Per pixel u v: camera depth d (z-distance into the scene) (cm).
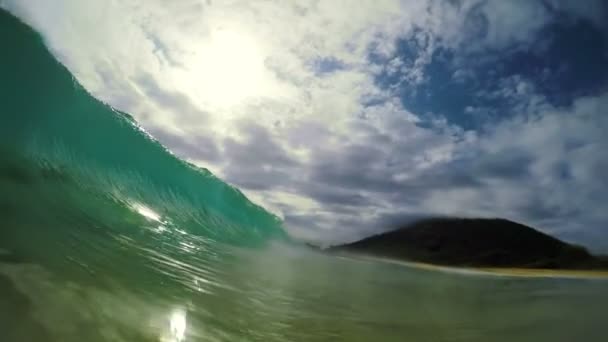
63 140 995
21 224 523
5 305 323
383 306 788
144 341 363
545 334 673
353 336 565
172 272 613
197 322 455
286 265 1086
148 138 1338
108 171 1084
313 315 630
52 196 705
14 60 1056
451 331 660
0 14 1101
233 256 945
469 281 1373
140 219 885
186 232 1007
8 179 656
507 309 856
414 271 1612
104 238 640
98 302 400
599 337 678
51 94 1075
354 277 1148
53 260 454
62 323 335
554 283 1380
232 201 1709
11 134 843
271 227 1952
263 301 636
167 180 1339
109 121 1220
